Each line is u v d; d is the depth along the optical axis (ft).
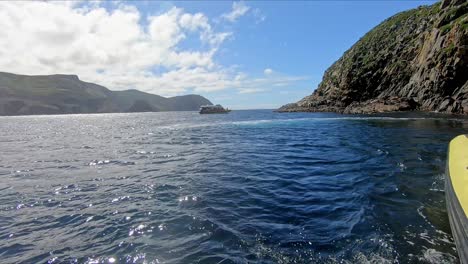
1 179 40.50
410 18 244.83
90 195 31.24
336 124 117.19
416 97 175.94
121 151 65.77
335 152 52.60
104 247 19.21
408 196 25.38
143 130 138.00
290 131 100.37
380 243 17.51
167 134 107.45
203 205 26.12
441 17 172.45
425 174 32.22
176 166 45.09
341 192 28.22
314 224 21.03
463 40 145.59
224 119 209.46
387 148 51.37
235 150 60.54
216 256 17.25
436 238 17.79
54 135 129.08
